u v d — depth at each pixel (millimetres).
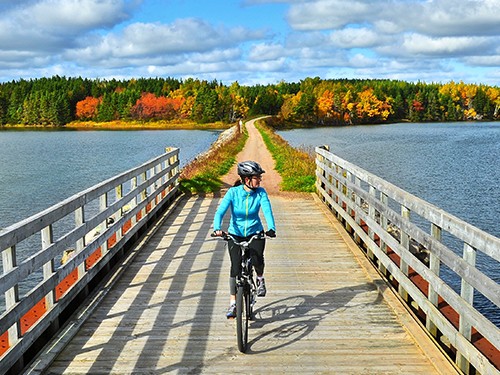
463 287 4398
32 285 12523
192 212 12258
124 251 8656
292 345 5152
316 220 11305
